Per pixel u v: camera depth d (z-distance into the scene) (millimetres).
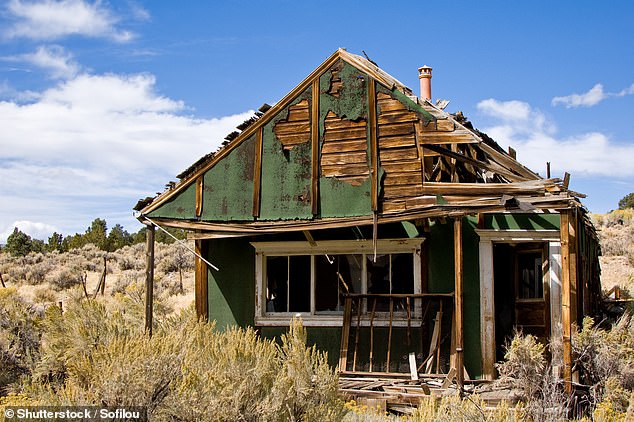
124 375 8188
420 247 13719
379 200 12727
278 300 14711
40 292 31641
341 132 13188
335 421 8461
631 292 22062
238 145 13836
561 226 11156
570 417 10320
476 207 11898
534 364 10656
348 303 13844
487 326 13156
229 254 15062
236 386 8109
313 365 8969
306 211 13227
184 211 13969
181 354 8992
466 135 12320
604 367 10938
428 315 13383
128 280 33031
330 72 13367
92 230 62125
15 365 13281
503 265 14820
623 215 45344
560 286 13016
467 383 12461
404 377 12820
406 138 12695
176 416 7848
